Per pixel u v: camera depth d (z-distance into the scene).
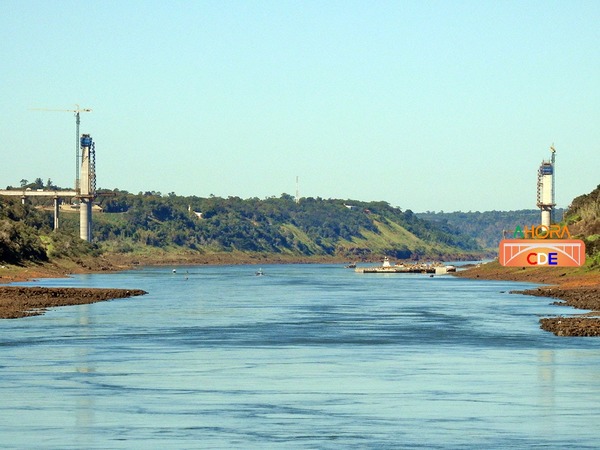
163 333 170.12
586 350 143.12
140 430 86.38
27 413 94.00
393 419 91.25
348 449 79.31
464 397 102.94
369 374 119.56
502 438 83.31
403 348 147.38
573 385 110.38
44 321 193.75
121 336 164.50
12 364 128.12
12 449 78.94
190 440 82.38
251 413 94.12
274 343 154.88
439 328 179.88
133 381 113.69
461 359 133.62
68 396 103.44
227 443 81.25
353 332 173.00
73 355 137.88
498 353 140.12
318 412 94.81
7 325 184.00
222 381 113.75
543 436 84.00
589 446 80.38
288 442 81.69
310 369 124.19
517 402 99.81
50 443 81.12
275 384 111.62
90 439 82.62
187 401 100.62
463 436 84.06
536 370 122.44
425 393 105.31
